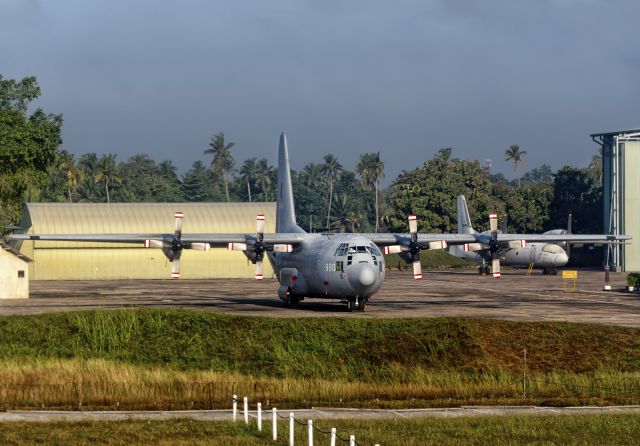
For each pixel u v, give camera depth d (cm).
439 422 5872
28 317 8894
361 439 5394
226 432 5553
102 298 12912
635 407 6412
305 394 6906
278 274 12019
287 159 12769
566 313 10700
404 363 7975
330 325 8600
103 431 5531
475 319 8756
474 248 12625
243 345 8312
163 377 7219
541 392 7056
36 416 5934
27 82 17188
